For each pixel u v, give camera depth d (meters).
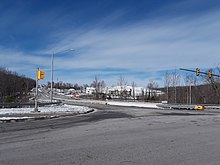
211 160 7.57
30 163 7.11
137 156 7.96
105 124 16.95
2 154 8.12
